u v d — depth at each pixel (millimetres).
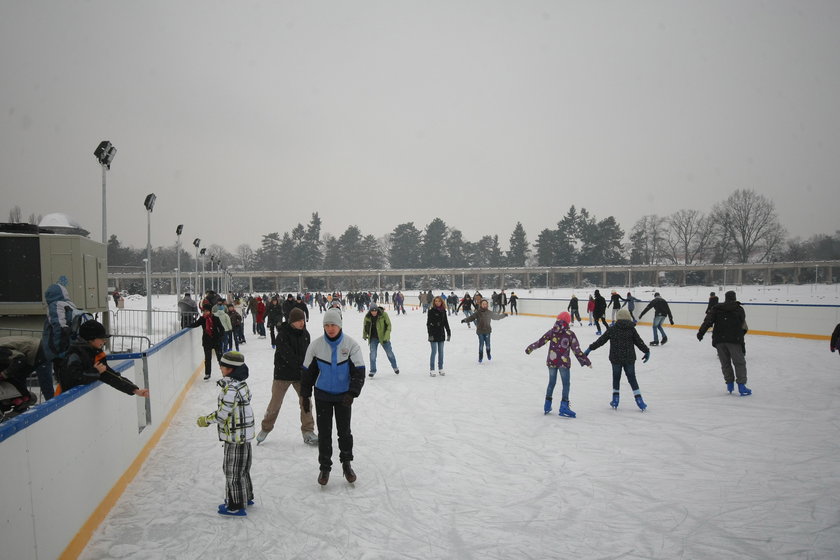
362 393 9891
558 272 89438
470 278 114375
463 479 5441
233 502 4551
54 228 13305
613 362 8352
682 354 14508
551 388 8086
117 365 5316
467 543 4066
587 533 4207
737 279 86375
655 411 8219
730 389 9391
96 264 13273
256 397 9852
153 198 18656
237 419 4562
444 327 11836
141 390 4453
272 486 5281
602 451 6266
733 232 92000
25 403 5098
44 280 11852
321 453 5234
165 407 7465
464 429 7359
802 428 7117
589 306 26016
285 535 4203
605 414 8094
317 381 5297
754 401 8766
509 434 7070
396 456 6211
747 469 5582
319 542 4082
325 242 124250
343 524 4406
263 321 21391
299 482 5395
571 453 6211
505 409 8547
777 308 18844
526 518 4500
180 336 9461
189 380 10594
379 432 7266
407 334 22703
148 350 6555
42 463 3320
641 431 7090
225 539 4129
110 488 4680
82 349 4184
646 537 4125
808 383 10188
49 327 5914
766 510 4574
